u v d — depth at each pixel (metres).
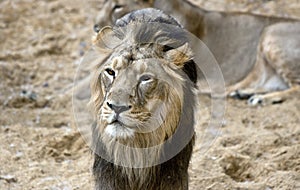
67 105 17.44
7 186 12.80
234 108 17.89
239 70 20.34
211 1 26.05
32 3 25.47
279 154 14.49
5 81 19.17
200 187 12.88
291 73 19.52
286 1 26.02
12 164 13.80
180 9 19.45
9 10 24.73
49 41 22.52
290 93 18.62
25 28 23.45
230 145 15.18
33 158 14.21
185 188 10.91
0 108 17.22
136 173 10.33
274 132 15.83
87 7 25.44
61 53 21.72
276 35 19.78
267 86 19.95
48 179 13.18
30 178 13.20
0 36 22.70
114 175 10.52
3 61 20.78
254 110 17.69
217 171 13.56
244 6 25.64
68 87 18.91
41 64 20.62
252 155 14.62
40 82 19.42
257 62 20.20
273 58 19.66
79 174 13.48
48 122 16.44
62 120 16.55
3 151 14.35
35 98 17.92
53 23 23.98
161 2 19.09
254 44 20.27
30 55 21.25
